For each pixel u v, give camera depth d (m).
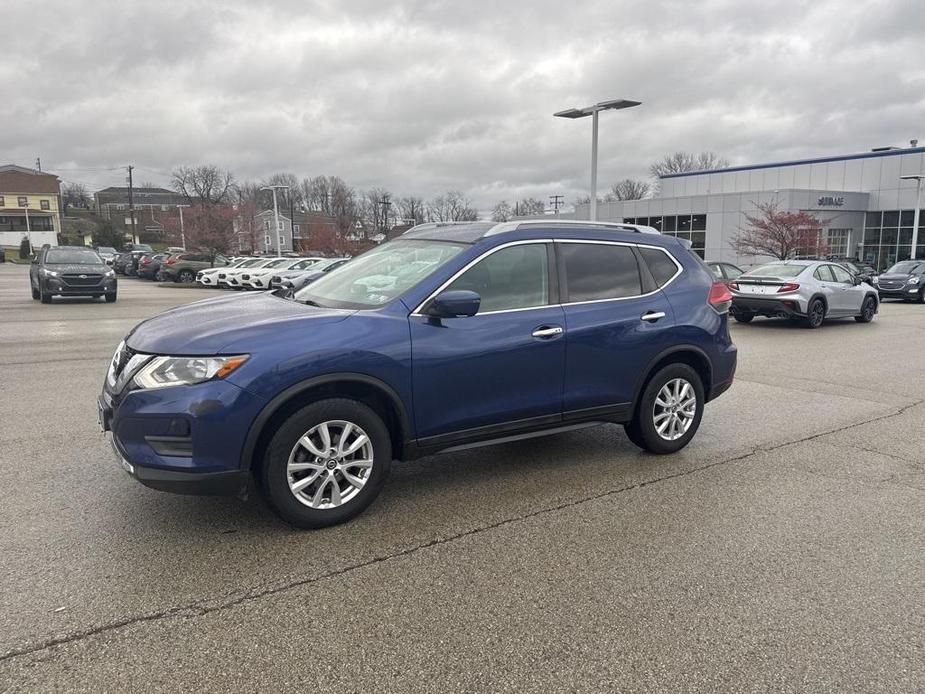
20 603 3.04
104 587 3.19
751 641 2.88
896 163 42.44
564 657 2.74
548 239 4.70
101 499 4.25
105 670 2.59
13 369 8.73
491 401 4.31
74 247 20.77
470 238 4.49
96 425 5.99
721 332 5.50
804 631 2.96
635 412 5.20
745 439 5.91
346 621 2.96
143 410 3.43
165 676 2.57
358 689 2.52
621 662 2.72
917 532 4.00
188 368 3.47
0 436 5.62
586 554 3.64
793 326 15.03
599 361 4.76
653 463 5.19
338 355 3.70
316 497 3.81
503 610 3.08
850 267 16.39
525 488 4.61
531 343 4.40
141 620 2.93
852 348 11.50
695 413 5.46
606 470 5.01
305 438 3.72
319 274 5.67
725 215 42.94
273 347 3.59
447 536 3.83
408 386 3.96
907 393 7.84
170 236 52.88
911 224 42.06
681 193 55.47
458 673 2.62
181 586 3.21
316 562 3.49
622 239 5.11
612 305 4.87
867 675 2.66
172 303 19.77
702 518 4.16
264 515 4.04
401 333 3.94
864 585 3.37
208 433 3.43
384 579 3.33
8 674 2.55
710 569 3.50
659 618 3.04
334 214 88.94
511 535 3.86
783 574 3.46
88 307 18.27
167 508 4.12
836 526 4.07
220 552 3.57
